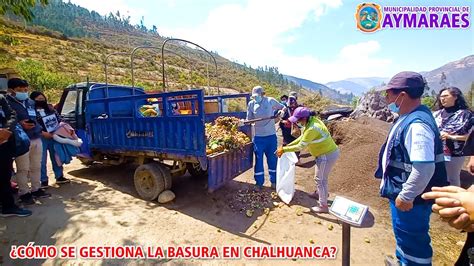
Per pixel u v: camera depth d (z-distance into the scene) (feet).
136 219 13.20
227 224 13.15
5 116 12.25
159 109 20.36
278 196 16.22
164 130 14.70
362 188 16.94
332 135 28.66
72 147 17.52
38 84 88.84
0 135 11.51
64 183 17.76
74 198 15.43
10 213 12.71
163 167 15.44
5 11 15.06
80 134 20.02
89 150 18.95
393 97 7.59
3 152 12.13
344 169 19.27
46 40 214.90
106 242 11.34
